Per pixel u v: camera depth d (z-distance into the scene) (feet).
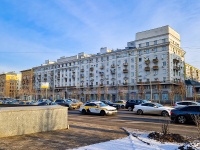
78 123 41.91
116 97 233.35
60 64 305.12
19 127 27.94
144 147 21.39
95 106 66.80
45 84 192.54
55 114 32.68
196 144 22.81
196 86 200.23
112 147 21.34
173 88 183.93
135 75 219.82
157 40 206.90
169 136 25.45
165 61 199.52
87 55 287.89
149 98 206.39
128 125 41.47
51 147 21.58
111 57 243.60
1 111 26.22
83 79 270.87
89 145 22.29
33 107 30.96
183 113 45.11
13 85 393.29
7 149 20.72
